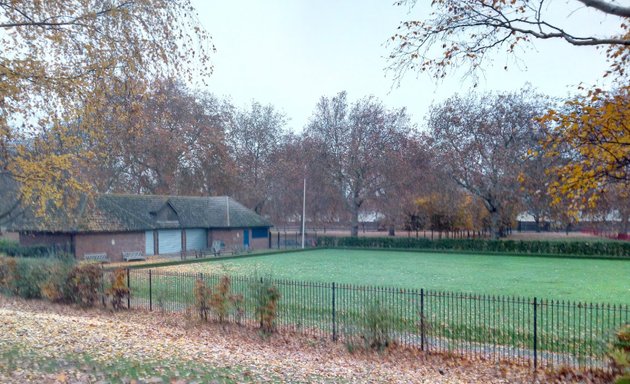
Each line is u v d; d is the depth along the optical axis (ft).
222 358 31.78
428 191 159.63
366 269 102.53
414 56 32.55
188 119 165.27
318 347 38.99
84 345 31.35
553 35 27.68
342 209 190.39
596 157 28.12
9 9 36.58
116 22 37.83
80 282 55.16
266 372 28.66
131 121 46.75
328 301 55.72
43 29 37.73
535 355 32.83
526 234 194.90
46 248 106.52
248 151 203.41
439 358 35.50
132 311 52.47
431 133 155.12
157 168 166.40
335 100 176.24
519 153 133.80
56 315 48.01
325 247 169.48
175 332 42.68
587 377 29.53
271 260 125.08
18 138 44.96
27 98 40.24
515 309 53.06
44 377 22.36
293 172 180.34
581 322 46.26
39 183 44.60
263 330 42.88
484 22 29.50
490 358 35.22
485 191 146.82
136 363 27.12
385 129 167.73
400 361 35.29
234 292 55.67
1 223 93.76
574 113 27.96
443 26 30.78
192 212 153.17
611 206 129.39
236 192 198.90
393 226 177.78
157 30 39.42
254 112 203.41
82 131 47.21
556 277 86.17
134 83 39.96
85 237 113.09
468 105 145.38
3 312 45.11
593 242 127.34
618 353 24.56
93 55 38.14
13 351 27.96
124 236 123.34
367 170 170.50
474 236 165.78
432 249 150.61
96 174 106.01
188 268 103.19
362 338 38.17
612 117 26.30
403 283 79.51
